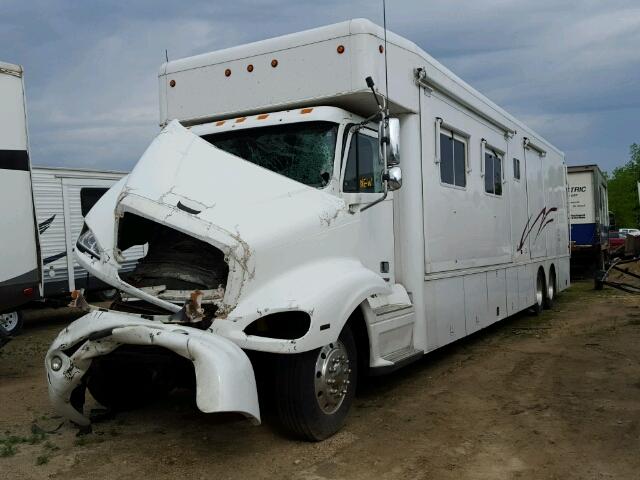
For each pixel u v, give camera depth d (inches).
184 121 248.2
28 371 306.0
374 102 223.9
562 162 553.3
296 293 172.6
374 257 228.7
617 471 165.9
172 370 178.2
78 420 194.4
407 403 231.5
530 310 459.5
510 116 386.0
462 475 164.1
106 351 167.2
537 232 456.1
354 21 213.9
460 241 296.2
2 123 284.4
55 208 485.1
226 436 195.3
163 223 169.2
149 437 196.2
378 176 235.1
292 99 223.9
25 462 176.9
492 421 208.8
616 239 1374.3
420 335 249.3
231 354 155.1
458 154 302.7
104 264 179.2
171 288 173.0
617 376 267.1
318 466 170.4
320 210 194.5
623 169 2315.5
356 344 211.8
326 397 187.3
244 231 170.4
